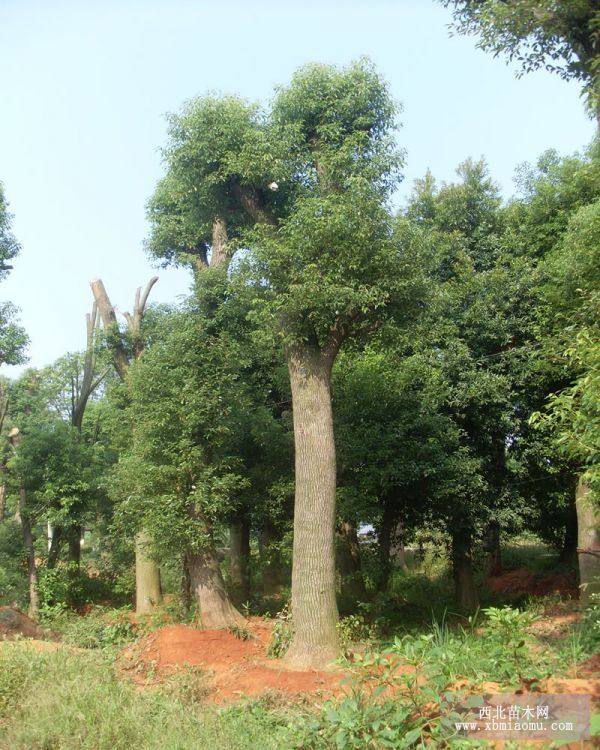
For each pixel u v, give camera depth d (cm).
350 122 1255
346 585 1625
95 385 2142
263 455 1575
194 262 1902
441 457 1511
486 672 715
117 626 1288
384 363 1584
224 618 1265
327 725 628
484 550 2064
